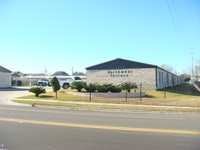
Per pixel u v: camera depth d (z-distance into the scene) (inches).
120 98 1101.1
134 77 1572.3
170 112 745.0
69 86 1766.7
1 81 1897.1
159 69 1656.0
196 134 381.7
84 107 820.0
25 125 436.1
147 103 936.3
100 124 461.1
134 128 423.2
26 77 2930.6
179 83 3186.5
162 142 330.0
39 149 291.6
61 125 441.4
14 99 1062.4
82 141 329.7
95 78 1653.5
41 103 902.4
